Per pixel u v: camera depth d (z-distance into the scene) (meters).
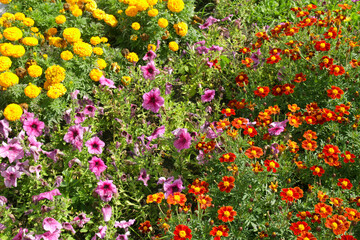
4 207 3.51
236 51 5.52
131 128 4.45
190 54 5.25
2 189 3.87
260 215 3.40
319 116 3.83
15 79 4.16
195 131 4.27
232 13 6.34
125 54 4.91
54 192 3.42
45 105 4.44
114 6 5.57
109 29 5.70
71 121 4.08
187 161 4.07
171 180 3.58
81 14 5.18
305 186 3.91
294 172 3.90
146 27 5.32
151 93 4.27
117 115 4.50
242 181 3.36
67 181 3.74
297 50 4.36
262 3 6.45
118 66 4.78
